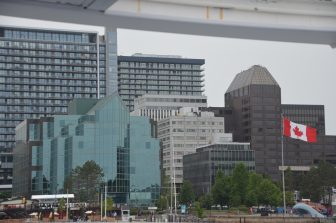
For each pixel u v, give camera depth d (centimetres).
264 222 15600
